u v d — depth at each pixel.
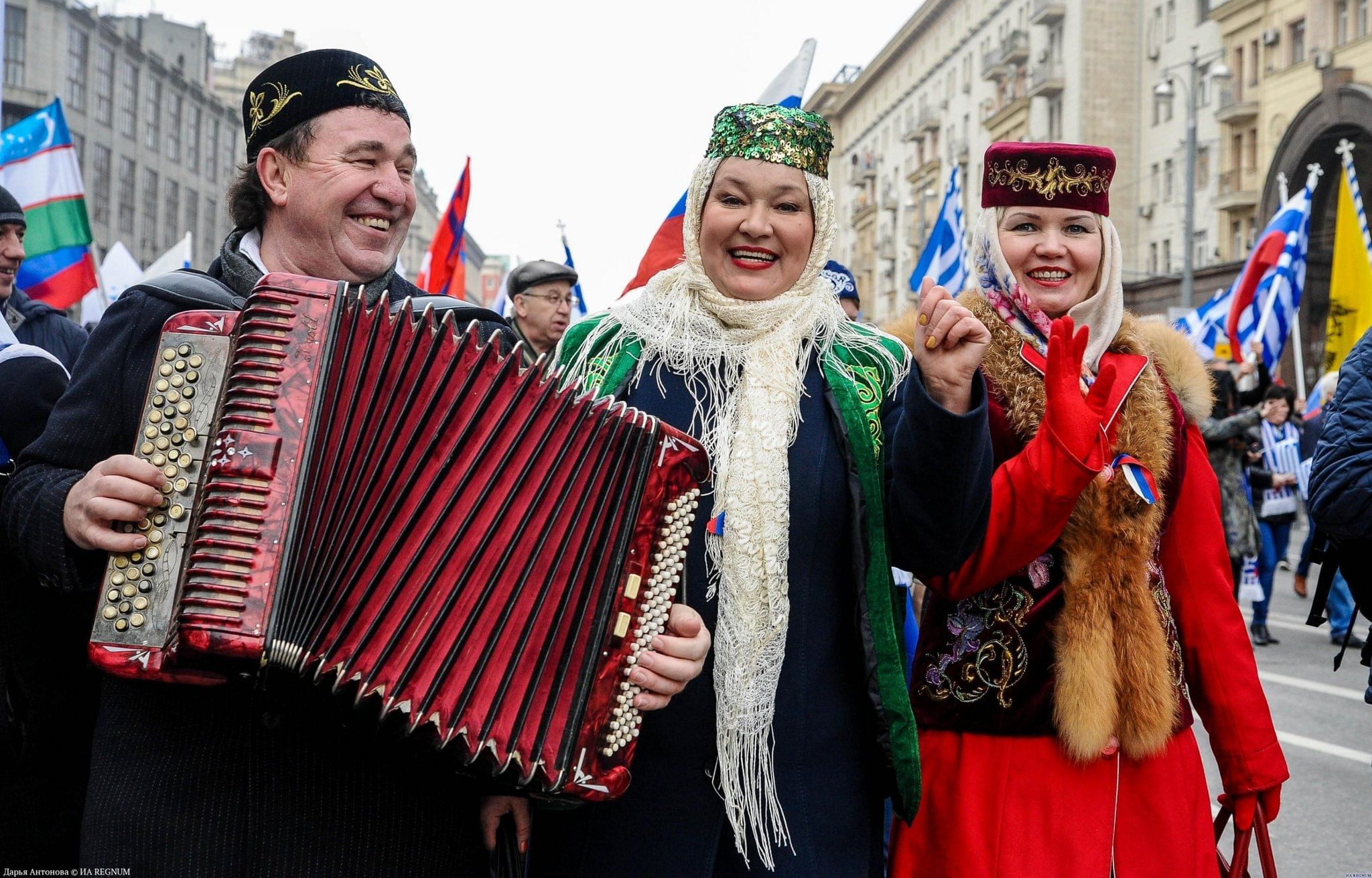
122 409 1.95
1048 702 2.42
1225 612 2.57
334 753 1.89
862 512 2.16
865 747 2.23
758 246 2.26
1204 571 2.57
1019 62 40.25
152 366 1.96
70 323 5.12
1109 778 2.43
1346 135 24.91
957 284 7.16
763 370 2.21
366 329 1.77
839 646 2.21
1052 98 37.19
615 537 1.90
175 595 1.66
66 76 42.97
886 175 59.97
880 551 2.18
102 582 1.71
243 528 1.64
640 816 2.12
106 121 46.16
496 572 1.79
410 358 1.78
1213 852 2.51
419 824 1.97
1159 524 2.49
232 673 1.65
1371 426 2.53
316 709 1.87
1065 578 2.44
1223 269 28.83
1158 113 33.78
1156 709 2.40
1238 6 29.23
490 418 1.83
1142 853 2.42
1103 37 34.78
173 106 52.56
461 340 1.84
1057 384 2.24
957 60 48.94
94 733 2.01
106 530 1.68
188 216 55.12
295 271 2.15
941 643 2.51
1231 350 10.73
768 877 2.09
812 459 2.20
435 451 1.78
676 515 1.94
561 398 1.88
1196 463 2.62
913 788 2.18
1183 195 32.19
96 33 44.75
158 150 51.19
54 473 1.92
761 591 2.10
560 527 1.86
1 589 2.29
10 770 2.38
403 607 1.73
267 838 1.85
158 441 1.69
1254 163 29.41
